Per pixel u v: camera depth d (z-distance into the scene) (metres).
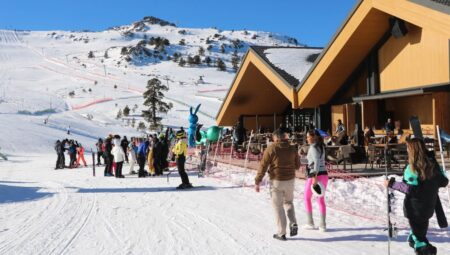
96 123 80.19
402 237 7.31
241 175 15.89
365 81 18.16
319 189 7.75
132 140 26.14
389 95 16.14
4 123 63.41
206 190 13.39
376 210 9.40
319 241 7.23
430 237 7.16
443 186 5.88
